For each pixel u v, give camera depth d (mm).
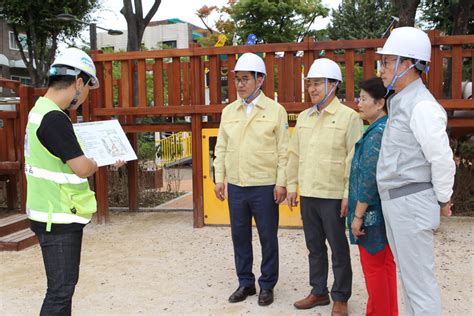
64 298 2621
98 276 4590
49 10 15078
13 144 6973
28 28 15492
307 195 3467
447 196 2488
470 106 5699
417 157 2520
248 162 3682
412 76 2588
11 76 22219
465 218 6762
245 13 17297
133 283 4379
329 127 3410
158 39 31062
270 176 3695
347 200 3309
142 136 13336
